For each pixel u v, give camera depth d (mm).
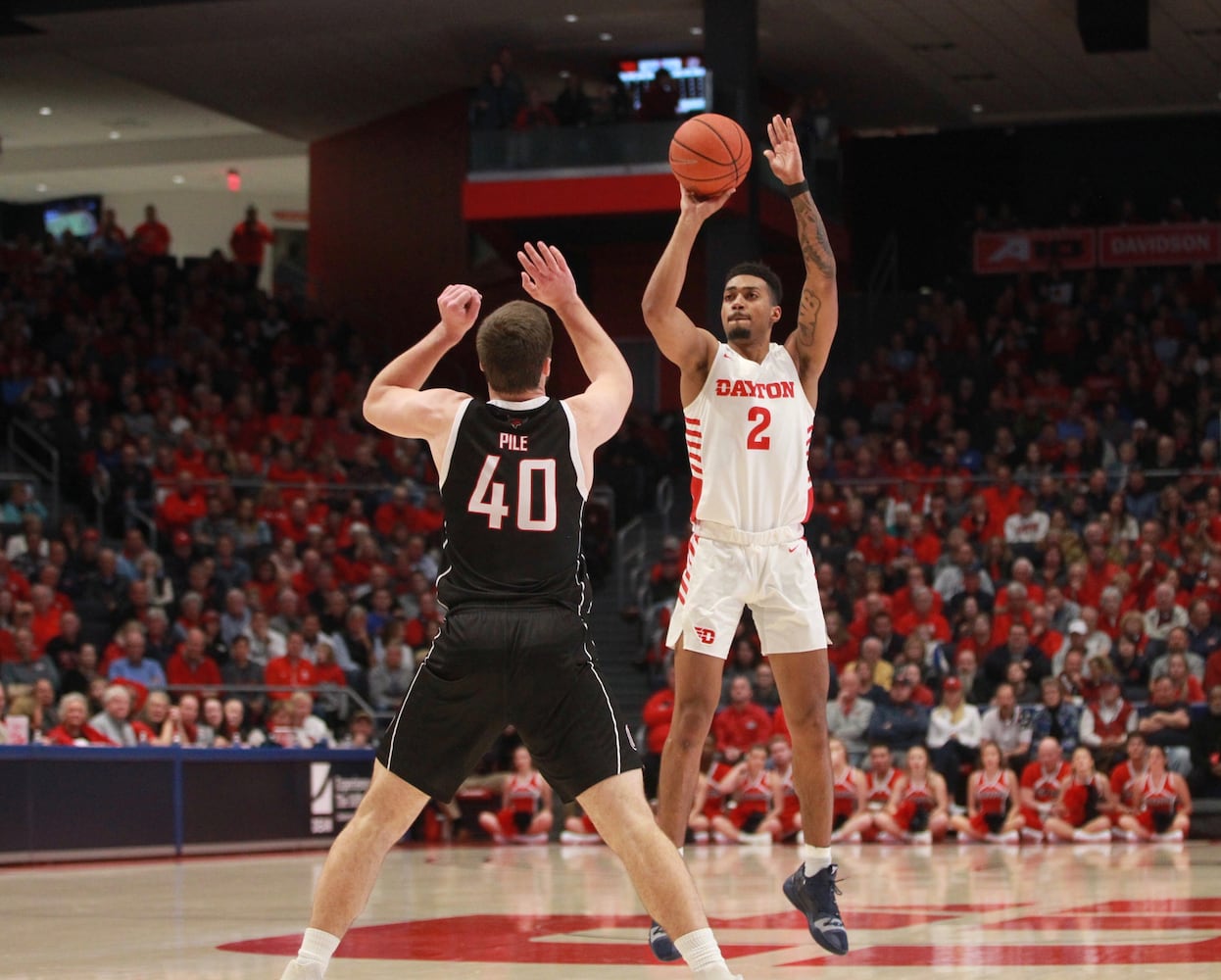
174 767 15914
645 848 4918
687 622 6312
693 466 6480
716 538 6363
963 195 33406
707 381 6367
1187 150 32375
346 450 25625
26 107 32531
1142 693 18562
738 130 6168
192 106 32656
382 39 27047
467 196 25281
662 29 26672
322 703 18797
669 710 18906
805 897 6391
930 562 21703
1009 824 16844
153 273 28781
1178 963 6289
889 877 11750
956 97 30812
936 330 29141
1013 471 24188
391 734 5129
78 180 38500
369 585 21781
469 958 6906
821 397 30062
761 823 17516
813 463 24656
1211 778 17344
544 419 5301
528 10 25438
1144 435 23469
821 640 6371
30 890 11516
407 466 25156
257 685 18594
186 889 11570
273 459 24328
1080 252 30188
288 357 28375
